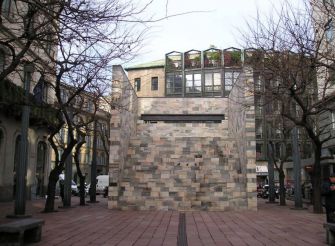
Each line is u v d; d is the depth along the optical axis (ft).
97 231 39.91
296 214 59.52
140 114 107.96
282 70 56.03
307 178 93.35
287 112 61.36
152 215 57.26
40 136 96.68
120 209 66.49
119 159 69.00
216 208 65.82
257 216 56.29
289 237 36.47
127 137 79.30
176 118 107.86
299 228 42.93
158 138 81.61
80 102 81.82
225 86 189.16
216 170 72.74
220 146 80.02
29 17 33.24
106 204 81.71
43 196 100.94
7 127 78.74
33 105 45.06
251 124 69.46
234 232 39.86
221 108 107.76
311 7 63.67
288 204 85.92
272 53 57.47
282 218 53.47
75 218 52.24
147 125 102.47
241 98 75.25
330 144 93.81
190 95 193.77
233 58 134.82
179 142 80.69
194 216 56.08
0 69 61.72
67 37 30.68
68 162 72.28
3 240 29.40
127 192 68.44
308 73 54.75
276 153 137.39
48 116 89.45
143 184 69.82
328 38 63.57
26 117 50.29
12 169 81.20
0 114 75.25
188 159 75.87
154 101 108.88
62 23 27.30
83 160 205.87
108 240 34.22
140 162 75.92
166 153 78.18
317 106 66.69
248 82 68.28
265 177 173.88
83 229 41.32
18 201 49.24
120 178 70.08
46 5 27.12
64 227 42.86
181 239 35.17
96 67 40.24
